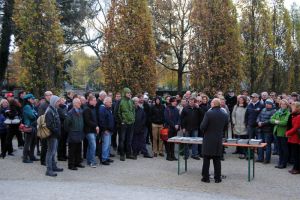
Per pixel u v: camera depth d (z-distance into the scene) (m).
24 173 9.91
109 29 17.70
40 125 9.59
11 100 12.08
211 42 19.98
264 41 23.05
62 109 11.70
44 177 9.56
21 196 7.48
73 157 10.60
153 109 13.23
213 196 8.14
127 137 12.46
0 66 26.88
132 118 12.35
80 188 8.38
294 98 14.02
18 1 17.78
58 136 9.77
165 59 34.62
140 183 9.29
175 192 8.38
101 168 10.93
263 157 12.41
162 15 32.62
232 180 9.84
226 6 20.08
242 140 10.08
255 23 22.64
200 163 12.02
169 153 12.51
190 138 10.64
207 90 19.67
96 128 11.08
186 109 12.71
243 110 13.27
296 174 10.59
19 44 18.38
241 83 21.62
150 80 17.84
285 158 11.39
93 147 11.06
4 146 11.95
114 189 8.44
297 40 37.47
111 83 17.58
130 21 17.55
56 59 18.41
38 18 17.62
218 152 9.41
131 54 17.52
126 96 12.40
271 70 26.28
